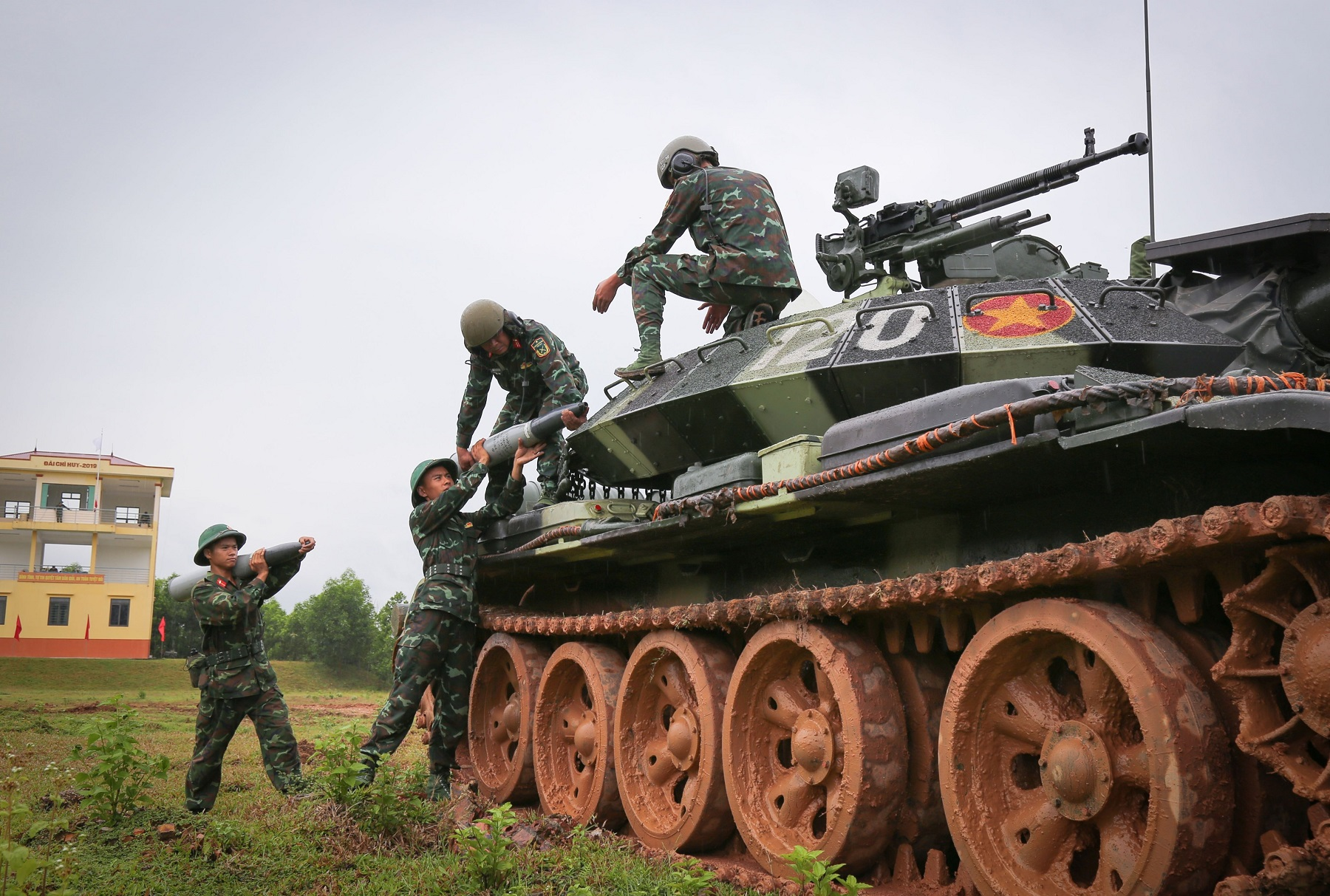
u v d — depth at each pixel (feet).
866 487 20.45
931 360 24.21
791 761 25.77
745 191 32.65
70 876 20.66
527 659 33.22
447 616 33.99
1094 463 18.22
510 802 33.68
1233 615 15.55
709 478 25.58
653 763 27.99
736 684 24.79
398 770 29.96
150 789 33.73
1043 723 19.22
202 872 22.98
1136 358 23.65
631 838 27.66
